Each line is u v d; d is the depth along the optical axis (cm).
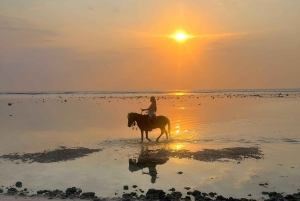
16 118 3684
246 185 1107
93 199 976
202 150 1700
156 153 1653
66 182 1180
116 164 1440
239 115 3634
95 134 2367
